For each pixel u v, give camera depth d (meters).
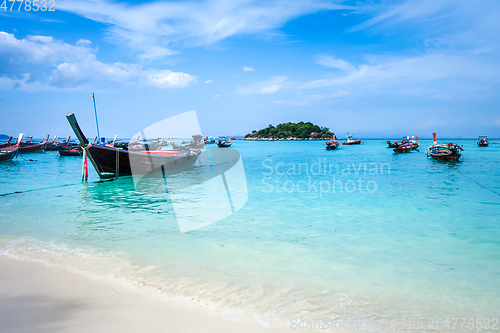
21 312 3.63
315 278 4.83
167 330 3.29
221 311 3.73
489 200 11.98
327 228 7.97
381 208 10.56
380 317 3.66
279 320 3.54
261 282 4.64
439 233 7.57
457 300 4.15
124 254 5.84
